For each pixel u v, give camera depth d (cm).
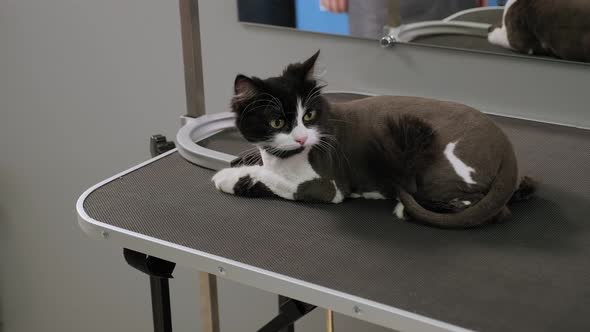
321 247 117
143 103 226
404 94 187
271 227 123
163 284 136
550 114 172
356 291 104
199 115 163
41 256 269
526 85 172
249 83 124
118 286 257
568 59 162
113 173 243
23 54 241
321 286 106
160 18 211
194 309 244
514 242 118
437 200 125
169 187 138
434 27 174
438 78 182
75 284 266
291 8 189
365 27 182
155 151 159
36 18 233
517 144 155
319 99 129
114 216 127
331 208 130
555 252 115
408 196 124
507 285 106
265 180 132
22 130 254
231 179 134
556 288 105
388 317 100
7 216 270
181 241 118
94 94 234
